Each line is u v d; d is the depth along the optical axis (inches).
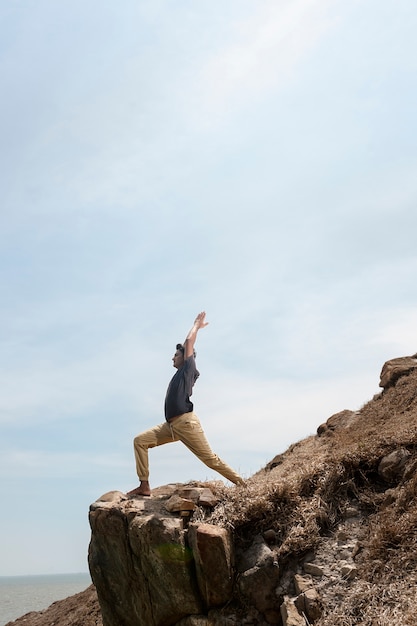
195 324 335.0
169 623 278.1
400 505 261.3
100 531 305.6
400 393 445.7
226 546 264.8
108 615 301.9
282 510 283.9
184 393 316.2
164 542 273.7
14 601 2511.1
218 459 312.8
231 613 255.6
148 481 320.5
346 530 268.4
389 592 221.1
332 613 225.9
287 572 259.3
